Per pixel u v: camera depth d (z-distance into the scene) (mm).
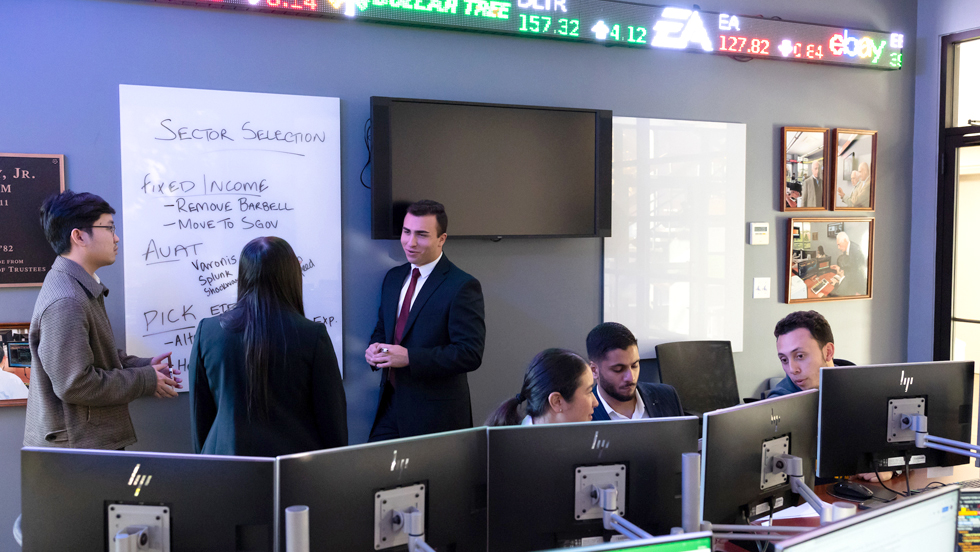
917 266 4023
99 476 1198
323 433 1924
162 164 2635
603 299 3318
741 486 1628
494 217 3016
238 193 2734
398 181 2846
